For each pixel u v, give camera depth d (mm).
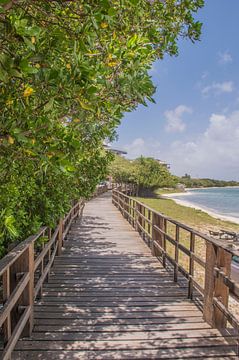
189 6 2898
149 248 6430
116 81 1798
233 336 2760
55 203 4164
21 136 1429
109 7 1391
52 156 1527
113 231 8453
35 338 2678
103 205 16562
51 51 1564
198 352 2506
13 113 1551
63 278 4402
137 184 35156
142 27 2305
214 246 2918
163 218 4965
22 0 1294
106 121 2373
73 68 1381
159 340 2688
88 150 5082
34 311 3242
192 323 3016
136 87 1812
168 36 2723
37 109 1564
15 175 2395
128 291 3908
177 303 3529
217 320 2906
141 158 37219
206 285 3053
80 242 6957
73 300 3584
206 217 21750
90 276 4520
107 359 2391
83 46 1454
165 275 4609
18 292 2271
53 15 1592
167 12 2783
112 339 2693
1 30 1225
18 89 1514
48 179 3775
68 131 2271
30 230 3357
